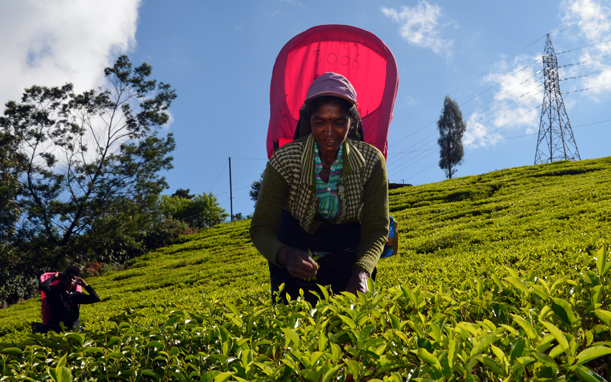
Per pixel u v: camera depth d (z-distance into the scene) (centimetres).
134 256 3219
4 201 2441
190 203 5169
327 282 231
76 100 2664
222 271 1593
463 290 174
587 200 1401
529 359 83
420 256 1088
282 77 306
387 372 105
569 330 108
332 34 317
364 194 228
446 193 2530
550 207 1421
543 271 408
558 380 82
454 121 6094
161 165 2822
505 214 1545
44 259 2486
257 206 226
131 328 161
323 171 224
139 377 132
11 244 2500
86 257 2769
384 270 868
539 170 2777
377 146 300
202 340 147
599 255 121
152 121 2838
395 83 306
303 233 234
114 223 2675
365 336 114
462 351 94
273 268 238
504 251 789
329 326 141
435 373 92
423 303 145
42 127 2609
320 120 207
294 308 167
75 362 143
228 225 3797
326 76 213
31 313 1420
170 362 143
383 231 225
